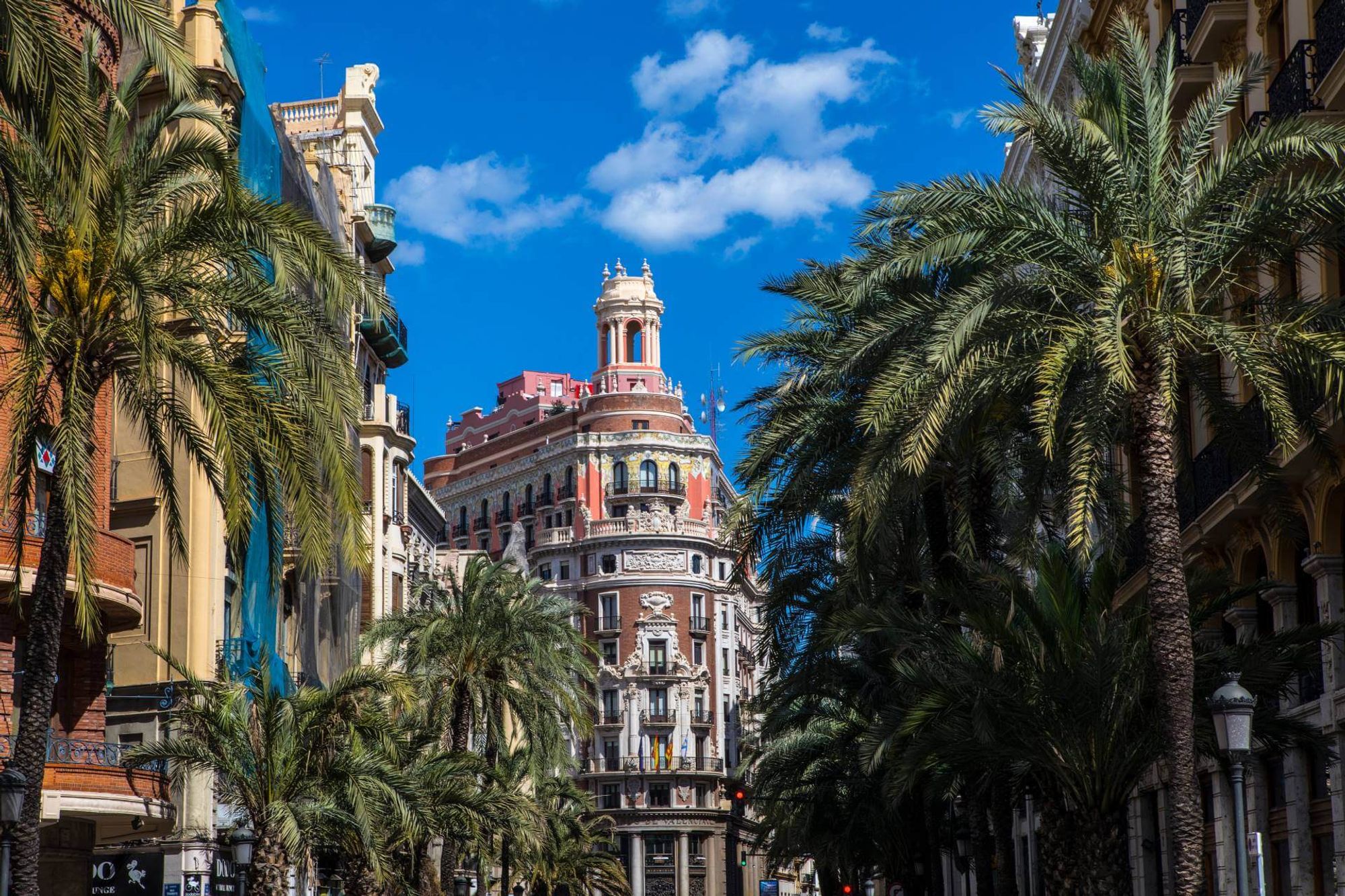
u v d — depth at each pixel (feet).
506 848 225.35
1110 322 69.05
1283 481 93.25
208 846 144.25
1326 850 98.37
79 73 56.85
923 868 178.60
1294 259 79.56
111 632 124.77
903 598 118.42
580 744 433.48
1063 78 165.37
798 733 195.93
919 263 77.15
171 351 76.38
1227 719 69.62
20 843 71.31
